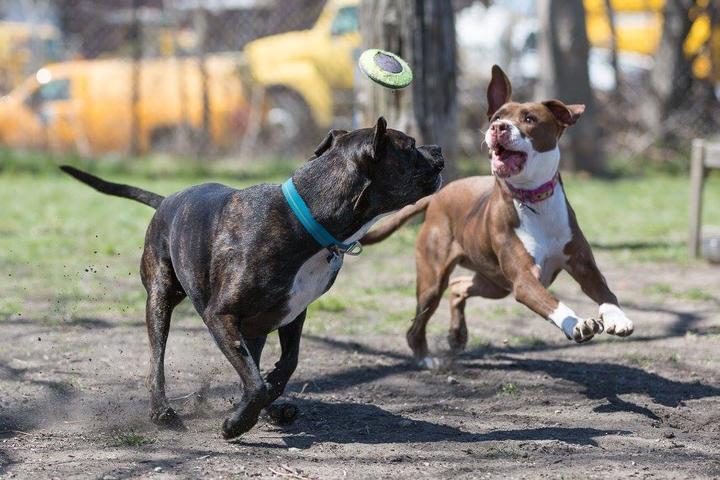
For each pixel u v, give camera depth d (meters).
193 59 25.86
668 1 27.72
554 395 8.90
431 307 9.87
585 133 25.92
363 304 12.66
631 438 7.55
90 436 7.58
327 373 9.62
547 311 8.29
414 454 7.15
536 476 6.62
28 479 6.56
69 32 27.98
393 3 16.47
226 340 7.07
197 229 7.43
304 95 25.02
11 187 22.34
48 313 11.74
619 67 28.92
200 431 7.75
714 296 13.10
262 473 6.70
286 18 26.73
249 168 24.50
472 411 8.41
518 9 27.31
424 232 9.93
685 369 9.73
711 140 27.80
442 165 7.19
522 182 8.45
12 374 9.31
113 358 9.93
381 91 16.66
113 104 25.48
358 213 7.02
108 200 20.81
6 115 25.53
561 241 8.68
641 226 18.92
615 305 8.47
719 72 27.94
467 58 26.27
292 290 7.14
